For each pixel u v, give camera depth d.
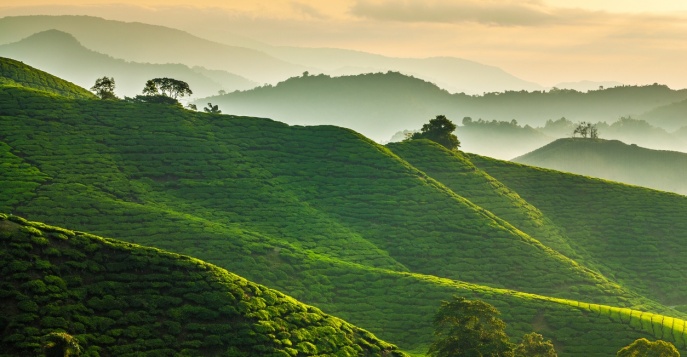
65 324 100.31
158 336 105.06
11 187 174.38
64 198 173.00
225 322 111.62
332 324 121.69
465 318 117.94
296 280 155.00
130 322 105.56
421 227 191.88
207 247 159.00
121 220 166.50
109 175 190.62
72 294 105.75
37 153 195.25
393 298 153.00
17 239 110.12
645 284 191.25
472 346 114.19
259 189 197.62
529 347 122.69
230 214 183.38
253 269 154.62
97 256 115.00
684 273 194.75
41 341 95.19
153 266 116.88
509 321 147.50
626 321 146.88
